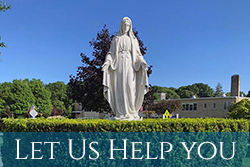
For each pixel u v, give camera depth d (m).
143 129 6.64
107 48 20.23
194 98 45.78
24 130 7.59
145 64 8.52
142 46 21.33
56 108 59.03
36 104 53.97
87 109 21.16
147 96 20.64
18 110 51.50
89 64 20.70
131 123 6.64
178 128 6.87
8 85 60.97
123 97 8.45
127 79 8.52
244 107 28.19
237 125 8.16
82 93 20.03
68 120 7.65
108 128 6.59
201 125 7.20
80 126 6.64
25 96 52.62
